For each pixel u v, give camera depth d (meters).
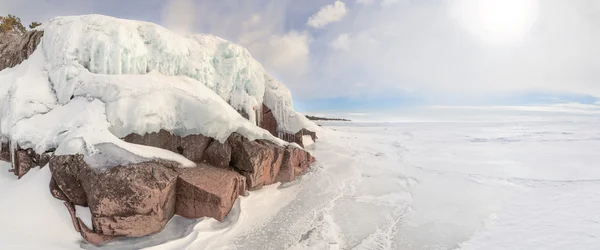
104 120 6.37
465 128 37.09
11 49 9.40
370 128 36.88
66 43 7.57
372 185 9.95
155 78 7.77
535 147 19.39
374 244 6.06
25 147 6.27
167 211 6.01
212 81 10.30
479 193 9.43
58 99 7.21
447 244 6.14
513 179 11.13
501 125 42.59
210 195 6.28
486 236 6.50
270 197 8.16
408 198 8.85
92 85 7.04
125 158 5.78
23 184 5.76
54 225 5.21
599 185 10.34
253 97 11.73
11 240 4.64
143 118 6.84
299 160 10.55
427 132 30.72
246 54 11.68
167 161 6.55
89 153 5.68
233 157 8.19
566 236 6.43
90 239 5.15
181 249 5.29
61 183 5.52
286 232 6.29
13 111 6.47
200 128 7.77
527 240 6.28
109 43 7.75
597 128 34.03
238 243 5.72
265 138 9.50
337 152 15.12
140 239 5.47
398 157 15.33
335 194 8.86
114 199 5.29
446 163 14.09
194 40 10.63
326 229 6.51
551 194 9.38
